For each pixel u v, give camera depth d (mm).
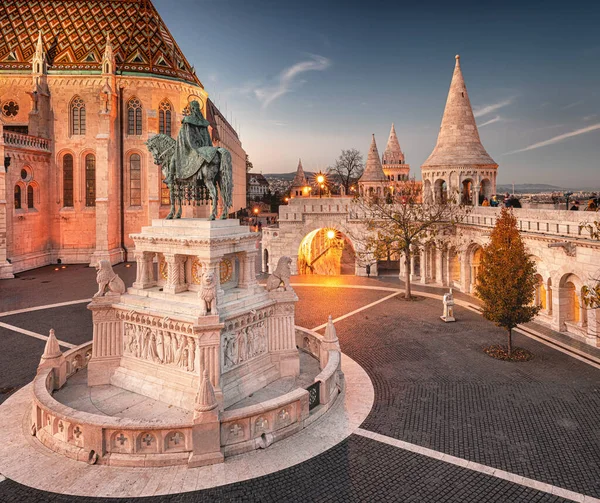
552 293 25094
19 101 51062
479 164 41531
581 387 16875
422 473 11305
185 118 15734
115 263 50344
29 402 15391
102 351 15930
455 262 38688
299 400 13266
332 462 11703
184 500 10133
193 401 13711
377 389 16703
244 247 15828
